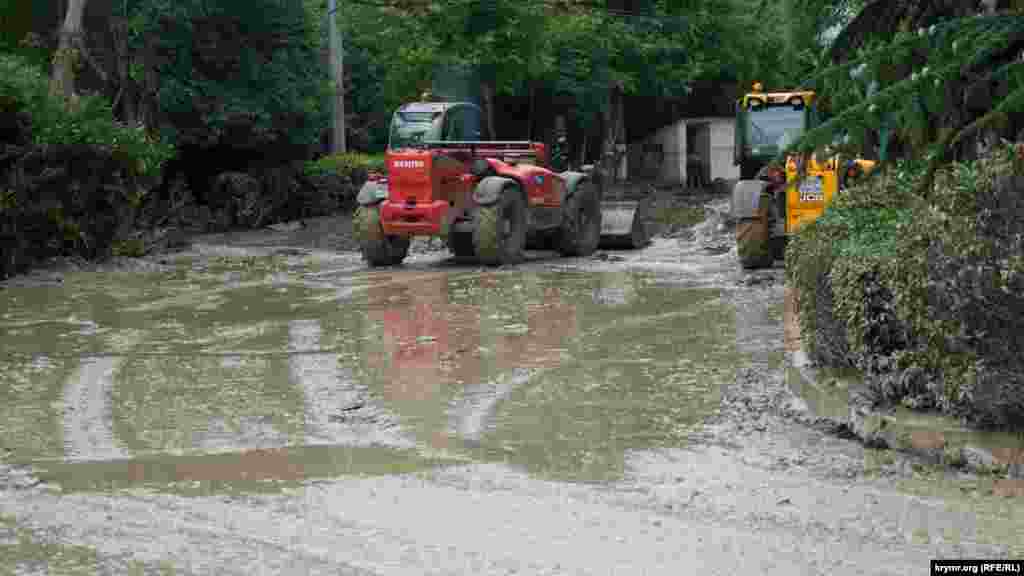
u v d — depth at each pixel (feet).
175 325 43.01
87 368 34.22
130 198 70.18
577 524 18.81
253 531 18.79
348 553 17.65
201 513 19.77
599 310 44.60
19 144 64.23
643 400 28.32
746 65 127.65
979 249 20.85
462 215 66.44
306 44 100.01
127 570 17.11
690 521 18.84
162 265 68.44
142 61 90.43
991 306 20.92
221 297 51.67
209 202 97.09
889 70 24.45
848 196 30.37
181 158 100.22
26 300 51.98
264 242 82.89
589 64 122.72
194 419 27.30
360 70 124.67
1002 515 18.76
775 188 58.54
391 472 22.22
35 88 65.41
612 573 16.57
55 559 17.65
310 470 22.50
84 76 90.33
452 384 30.94
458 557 17.38
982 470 21.33
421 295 51.03
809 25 30.45
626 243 74.59
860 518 18.76
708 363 32.91
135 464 23.20
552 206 68.18
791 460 22.40
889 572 16.31
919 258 22.94
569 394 29.30
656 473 21.80
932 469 21.66
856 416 24.18
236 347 37.65
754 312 43.09
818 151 24.02
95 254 68.64
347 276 60.44
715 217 81.56
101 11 91.09
